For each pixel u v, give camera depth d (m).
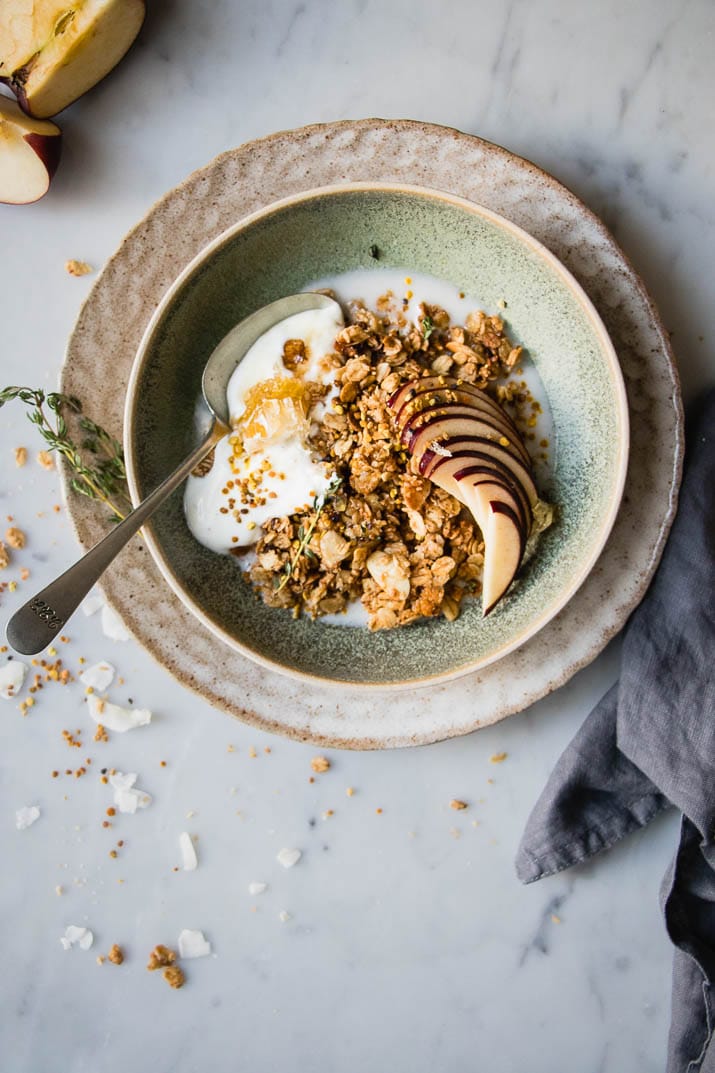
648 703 0.61
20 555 0.66
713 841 0.62
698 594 0.61
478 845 0.66
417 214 0.60
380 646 0.62
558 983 0.66
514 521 0.59
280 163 0.60
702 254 0.64
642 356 0.60
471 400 0.60
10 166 0.62
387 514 0.61
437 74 0.64
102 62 0.63
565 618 0.61
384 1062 0.66
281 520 0.61
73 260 0.65
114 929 0.67
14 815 0.67
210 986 0.67
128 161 0.65
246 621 0.62
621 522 0.61
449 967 0.66
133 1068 0.66
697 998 0.63
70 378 0.61
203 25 0.64
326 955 0.66
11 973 0.67
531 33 0.64
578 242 0.60
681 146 0.64
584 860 0.66
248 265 0.61
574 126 0.64
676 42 0.63
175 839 0.67
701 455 0.62
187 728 0.66
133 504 0.59
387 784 0.66
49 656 0.66
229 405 0.61
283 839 0.66
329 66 0.64
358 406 0.61
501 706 0.61
